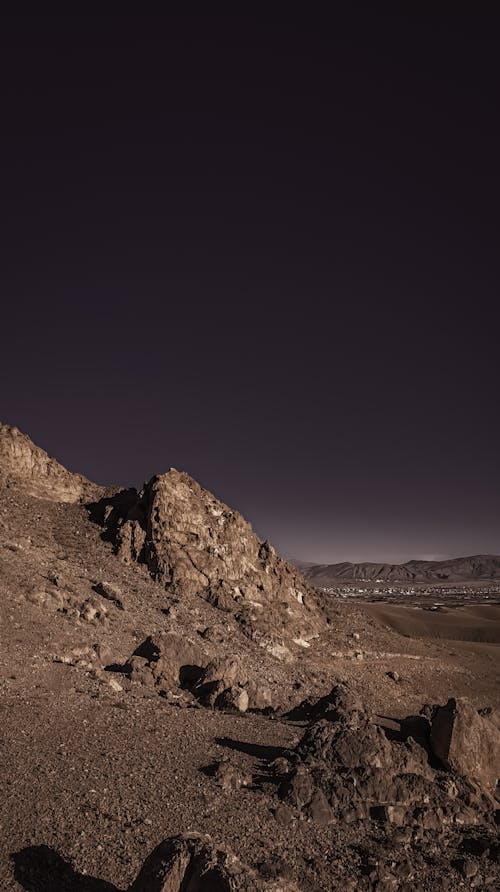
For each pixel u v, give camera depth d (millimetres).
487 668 60531
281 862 14117
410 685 48188
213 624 46938
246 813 16531
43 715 22453
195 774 18891
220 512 59438
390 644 60562
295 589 61125
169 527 53812
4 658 28469
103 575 48062
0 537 46312
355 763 19500
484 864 15836
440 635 98375
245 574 55969
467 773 21219
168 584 50719
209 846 11555
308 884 13586
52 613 36688
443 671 55344
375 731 20562
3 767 17453
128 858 13758
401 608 121562
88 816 15289
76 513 58688
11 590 37406
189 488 59062
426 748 22375
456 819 18094
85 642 33969
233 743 22953
